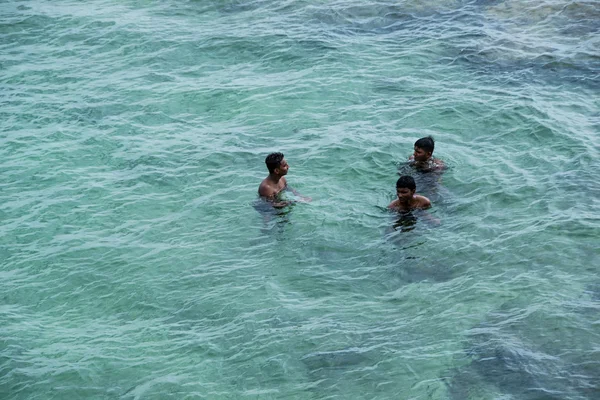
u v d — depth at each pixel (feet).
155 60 90.07
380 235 58.39
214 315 51.21
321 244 57.77
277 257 56.75
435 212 60.80
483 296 51.42
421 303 51.29
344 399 43.73
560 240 56.59
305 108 78.64
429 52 90.17
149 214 62.80
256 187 65.51
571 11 98.73
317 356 46.98
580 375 44.37
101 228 61.31
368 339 48.19
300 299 52.31
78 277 55.57
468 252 55.93
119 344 48.80
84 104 81.00
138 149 72.33
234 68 87.92
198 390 44.83
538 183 64.18
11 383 45.57
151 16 101.60
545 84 82.23
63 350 48.26
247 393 44.52
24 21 100.37
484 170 66.28
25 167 69.97
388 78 84.28
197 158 70.23
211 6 104.53
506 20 97.86
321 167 67.92
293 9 102.73
